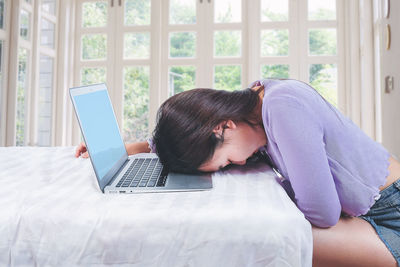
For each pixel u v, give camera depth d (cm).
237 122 75
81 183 71
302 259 50
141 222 51
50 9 321
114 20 346
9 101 267
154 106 338
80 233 51
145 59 342
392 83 185
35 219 51
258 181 73
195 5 338
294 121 61
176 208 54
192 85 339
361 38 293
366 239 63
